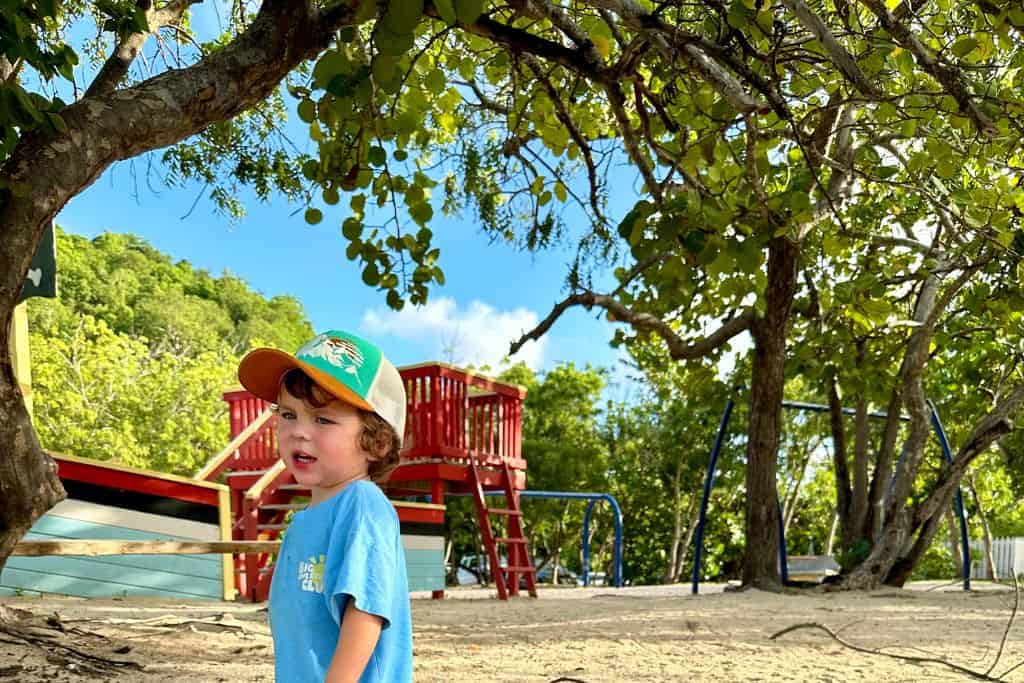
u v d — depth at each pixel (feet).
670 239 15.51
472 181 23.82
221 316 176.96
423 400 38.78
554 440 97.04
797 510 107.76
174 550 22.54
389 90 13.70
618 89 16.40
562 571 108.17
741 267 15.80
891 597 37.50
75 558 27.32
